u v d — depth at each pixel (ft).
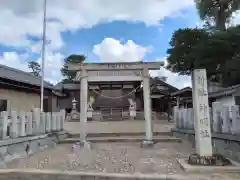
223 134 21.77
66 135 36.65
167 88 98.63
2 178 16.60
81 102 29.84
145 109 29.91
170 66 79.00
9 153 21.04
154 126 47.62
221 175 16.05
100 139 33.09
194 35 70.33
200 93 19.60
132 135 37.06
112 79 30.68
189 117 30.60
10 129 21.70
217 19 79.46
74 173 16.25
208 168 16.81
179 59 73.26
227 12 78.23
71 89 89.56
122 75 30.81
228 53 63.82
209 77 76.89
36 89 46.98
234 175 16.05
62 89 88.53
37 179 16.46
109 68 30.01
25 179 16.55
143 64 30.25
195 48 65.98
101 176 15.83
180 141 32.27
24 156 23.41
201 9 81.87
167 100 87.40
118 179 15.70
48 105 63.31
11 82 37.65
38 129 27.53
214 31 69.72
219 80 78.69
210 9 80.69
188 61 70.13
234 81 70.79
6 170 17.06
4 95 37.27
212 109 24.62
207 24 81.10
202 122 19.15
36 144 26.48
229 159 19.45
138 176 15.64
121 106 82.89
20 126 23.39
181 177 15.43
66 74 125.08
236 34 62.85
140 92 87.51
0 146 19.52
